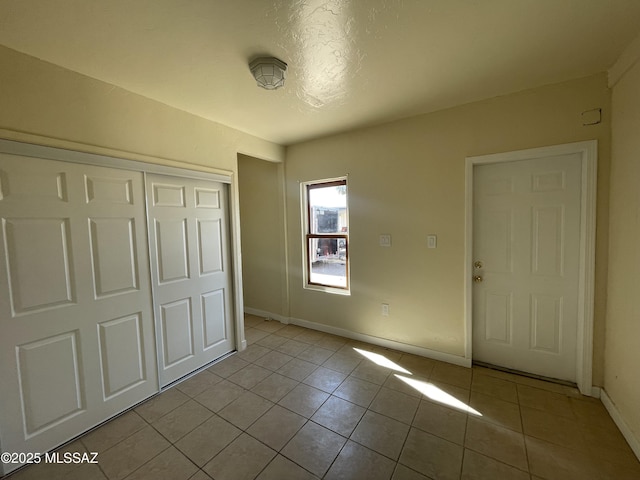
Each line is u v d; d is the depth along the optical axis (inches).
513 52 66.9
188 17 53.2
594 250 79.4
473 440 67.0
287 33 58.7
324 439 68.6
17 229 62.2
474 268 100.3
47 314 66.7
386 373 98.0
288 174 143.0
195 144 100.2
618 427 69.3
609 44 64.4
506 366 97.9
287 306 149.0
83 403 72.7
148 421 76.5
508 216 93.8
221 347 112.3
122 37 58.6
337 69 73.0
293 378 96.3
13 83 61.3
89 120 73.4
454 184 99.1
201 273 104.4
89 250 73.9
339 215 131.6
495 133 91.1
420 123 104.2
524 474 57.8
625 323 68.2
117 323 79.8
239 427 73.4
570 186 84.5
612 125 75.2
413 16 54.2
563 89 81.1
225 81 77.8
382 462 61.6
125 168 80.9
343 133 122.8
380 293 118.4
